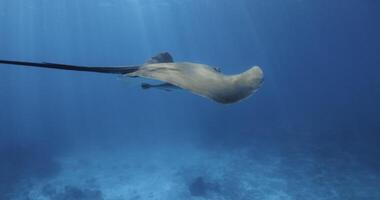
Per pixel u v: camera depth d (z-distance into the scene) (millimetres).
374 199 15281
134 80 4699
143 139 36531
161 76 3727
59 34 61031
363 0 47656
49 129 51156
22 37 61062
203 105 59062
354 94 59281
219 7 47656
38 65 2994
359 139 25703
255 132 32531
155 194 19188
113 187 21203
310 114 40812
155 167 24594
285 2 46594
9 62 2873
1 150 33375
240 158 24047
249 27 69312
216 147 28312
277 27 72000
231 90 3215
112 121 54469
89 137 41344
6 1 38156
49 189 21438
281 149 25297
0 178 24641
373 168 19047
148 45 81562
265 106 51875
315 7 52938
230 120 41062
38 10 43062
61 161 29422
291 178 18984
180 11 50219
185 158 26078
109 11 48281
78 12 46531
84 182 22609
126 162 27156
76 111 76250
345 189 16641
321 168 19984
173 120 47656
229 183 19172
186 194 18328
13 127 54250
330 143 25469
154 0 40438
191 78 3582
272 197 16797
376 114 35031
